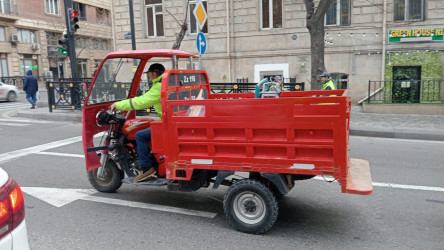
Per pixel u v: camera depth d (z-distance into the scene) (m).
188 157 4.17
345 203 4.96
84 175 6.40
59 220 4.45
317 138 3.65
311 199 5.13
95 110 5.19
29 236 4.00
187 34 18.20
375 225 4.25
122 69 5.51
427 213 4.58
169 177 4.29
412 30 15.09
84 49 37.50
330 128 3.57
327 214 4.60
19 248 2.35
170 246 3.76
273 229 4.17
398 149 8.23
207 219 4.48
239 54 17.50
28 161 7.38
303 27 16.39
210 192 5.51
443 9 14.75
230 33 17.45
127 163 5.21
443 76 15.07
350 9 15.83
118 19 19.34
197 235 4.02
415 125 10.73
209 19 17.70
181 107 4.48
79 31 36.41
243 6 17.14
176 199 5.20
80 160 7.45
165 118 4.20
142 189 5.67
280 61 16.94
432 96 15.22
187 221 4.41
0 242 2.21
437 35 14.90
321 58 11.81
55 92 14.77
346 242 3.83
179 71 4.60
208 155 4.09
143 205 4.96
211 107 3.96
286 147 3.76
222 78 17.84
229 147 3.99
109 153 5.32
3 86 21.45
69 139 9.74
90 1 39.06
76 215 4.61
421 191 5.38
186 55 5.05
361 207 4.81
